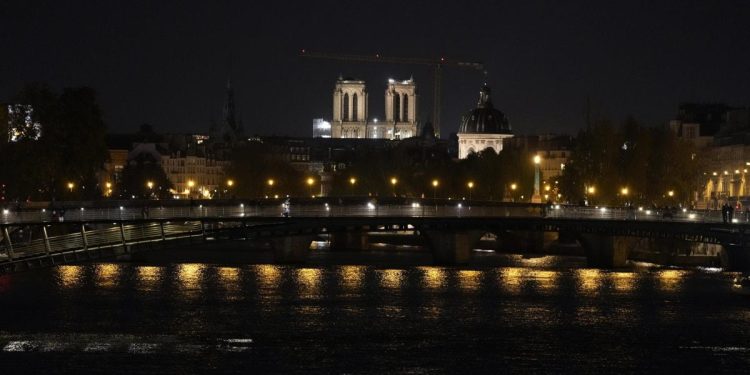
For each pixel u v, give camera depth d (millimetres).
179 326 192750
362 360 170750
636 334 191000
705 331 193750
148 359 169375
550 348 180000
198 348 176375
